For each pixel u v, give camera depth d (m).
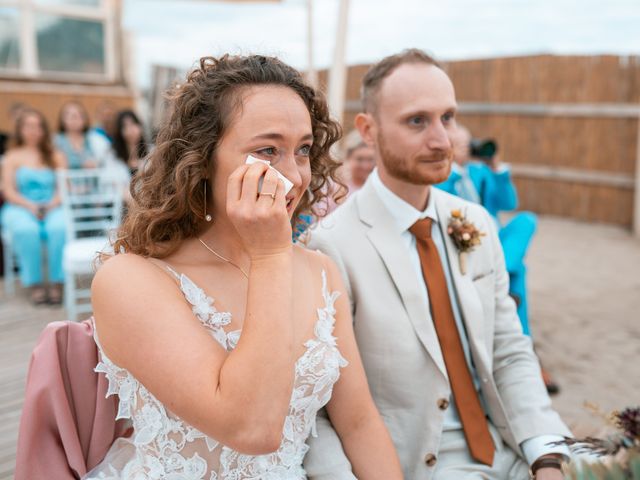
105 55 9.07
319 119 1.47
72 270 4.39
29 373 1.35
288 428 1.28
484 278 1.89
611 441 1.14
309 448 1.44
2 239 5.84
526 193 9.98
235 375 1.03
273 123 1.18
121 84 9.24
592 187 9.17
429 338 1.68
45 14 8.48
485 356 1.78
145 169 1.31
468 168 3.76
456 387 1.74
